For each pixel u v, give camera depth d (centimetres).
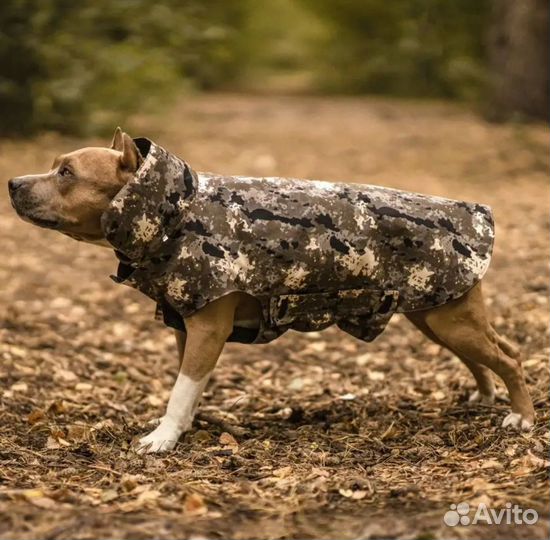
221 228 696
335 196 721
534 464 655
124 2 2127
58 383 913
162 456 706
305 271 708
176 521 569
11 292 1176
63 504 596
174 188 687
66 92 2052
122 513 582
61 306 1141
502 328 1036
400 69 4022
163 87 2362
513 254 1277
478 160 2016
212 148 2161
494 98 2664
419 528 552
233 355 1031
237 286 698
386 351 1034
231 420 818
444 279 723
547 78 2583
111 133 2195
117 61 2122
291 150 2184
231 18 4422
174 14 2297
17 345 1005
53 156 1883
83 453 725
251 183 719
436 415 815
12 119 2069
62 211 685
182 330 739
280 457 719
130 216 675
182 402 718
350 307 731
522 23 2575
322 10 4456
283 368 1001
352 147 2244
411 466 692
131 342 1052
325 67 4525
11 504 591
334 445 744
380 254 720
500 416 799
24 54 2017
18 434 766
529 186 1752
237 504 605
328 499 612
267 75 5456
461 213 735
